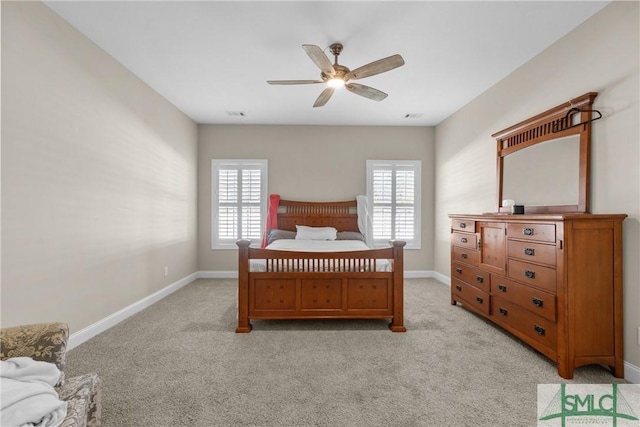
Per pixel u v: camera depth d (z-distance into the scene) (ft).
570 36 8.48
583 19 7.95
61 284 7.94
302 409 5.74
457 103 13.96
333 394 6.22
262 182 17.16
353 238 16.17
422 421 5.43
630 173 6.85
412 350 8.23
